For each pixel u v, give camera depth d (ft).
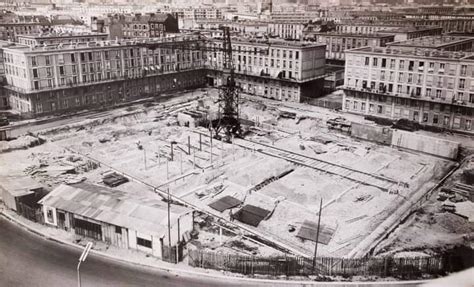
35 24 553.64
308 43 409.90
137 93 410.31
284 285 148.05
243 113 366.43
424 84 313.12
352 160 264.72
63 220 182.09
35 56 328.90
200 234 180.65
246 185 229.04
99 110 370.32
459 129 305.32
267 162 258.98
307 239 177.58
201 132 317.42
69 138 301.43
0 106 365.81
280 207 205.67
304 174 243.19
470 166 245.45
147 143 293.64
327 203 210.18
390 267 155.53
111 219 170.60
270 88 415.85
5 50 346.33
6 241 174.50
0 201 211.41
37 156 265.54
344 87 358.23
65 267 156.97
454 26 560.61
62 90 352.69
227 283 148.46
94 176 237.25
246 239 178.09
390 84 331.77
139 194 216.33
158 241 160.45
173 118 351.87
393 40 468.34
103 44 382.63
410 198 214.90
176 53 434.30
